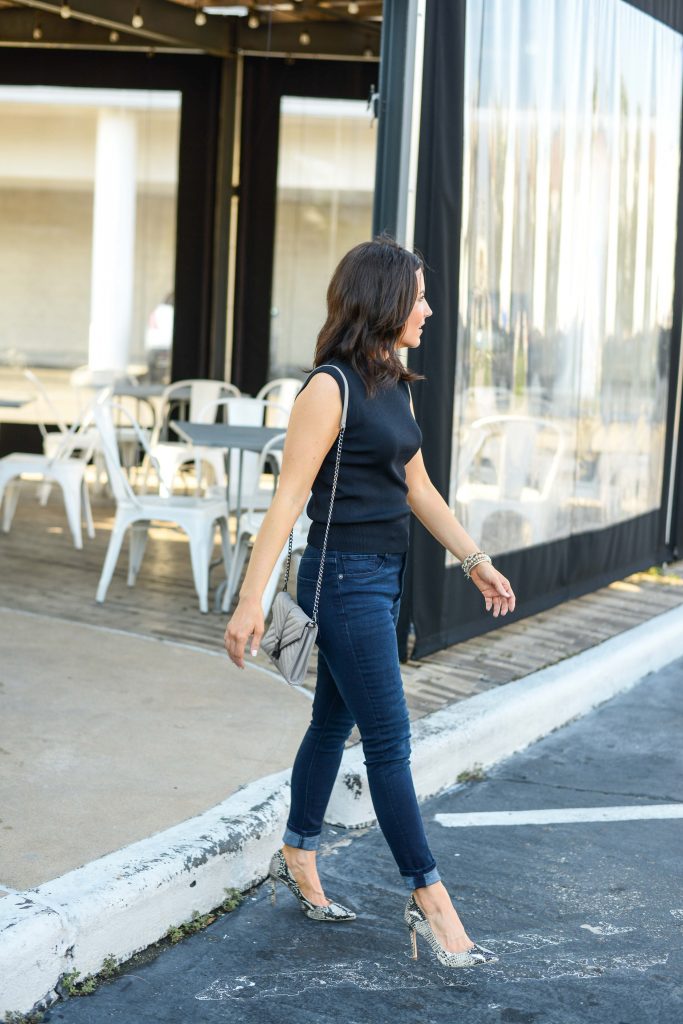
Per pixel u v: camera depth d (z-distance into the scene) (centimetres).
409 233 459
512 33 516
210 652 497
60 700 419
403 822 266
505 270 528
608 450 650
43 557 692
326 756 285
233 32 1045
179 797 331
